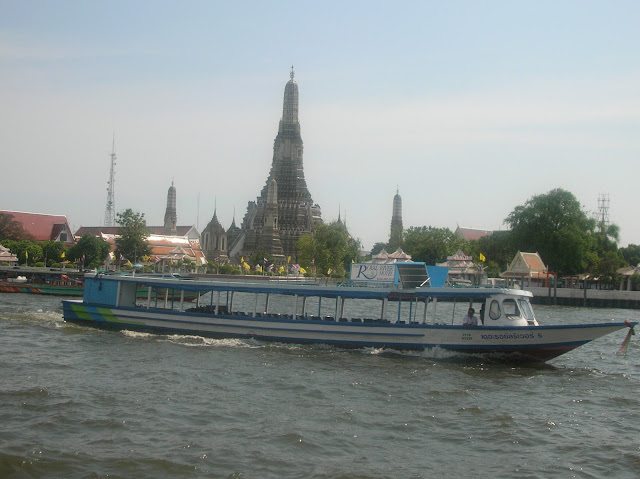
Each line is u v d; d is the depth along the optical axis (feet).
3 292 304.30
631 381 123.85
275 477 71.36
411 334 135.95
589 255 408.26
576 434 89.20
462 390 109.50
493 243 513.04
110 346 139.33
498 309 134.41
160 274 210.38
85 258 457.27
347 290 142.41
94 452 76.64
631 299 364.99
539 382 119.03
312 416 92.73
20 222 549.54
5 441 78.64
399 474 73.41
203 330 150.71
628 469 76.79
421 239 493.77
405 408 98.37
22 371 113.80
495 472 75.10
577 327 127.85
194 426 86.58
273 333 144.97
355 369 122.93
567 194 413.18
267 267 620.90
